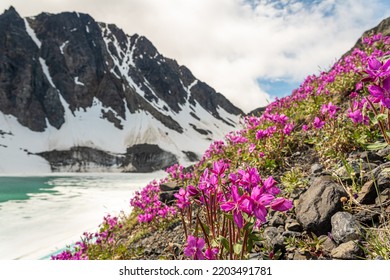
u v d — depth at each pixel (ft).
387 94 10.31
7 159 455.63
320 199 14.60
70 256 28.86
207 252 10.00
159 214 31.04
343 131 20.52
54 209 82.07
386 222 11.89
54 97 614.75
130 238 32.86
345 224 12.34
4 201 100.01
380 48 39.55
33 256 40.16
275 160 24.82
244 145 34.24
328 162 19.84
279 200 8.45
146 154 581.12
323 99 31.45
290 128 25.09
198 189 11.66
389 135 12.68
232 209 8.91
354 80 30.78
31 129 554.46
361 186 14.73
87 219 66.28
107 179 255.70
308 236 13.64
